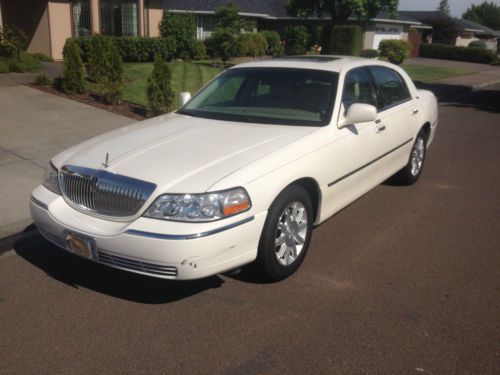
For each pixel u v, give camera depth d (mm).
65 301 3928
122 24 20422
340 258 4695
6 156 7367
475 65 37156
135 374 3098
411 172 6797
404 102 6262
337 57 5828
